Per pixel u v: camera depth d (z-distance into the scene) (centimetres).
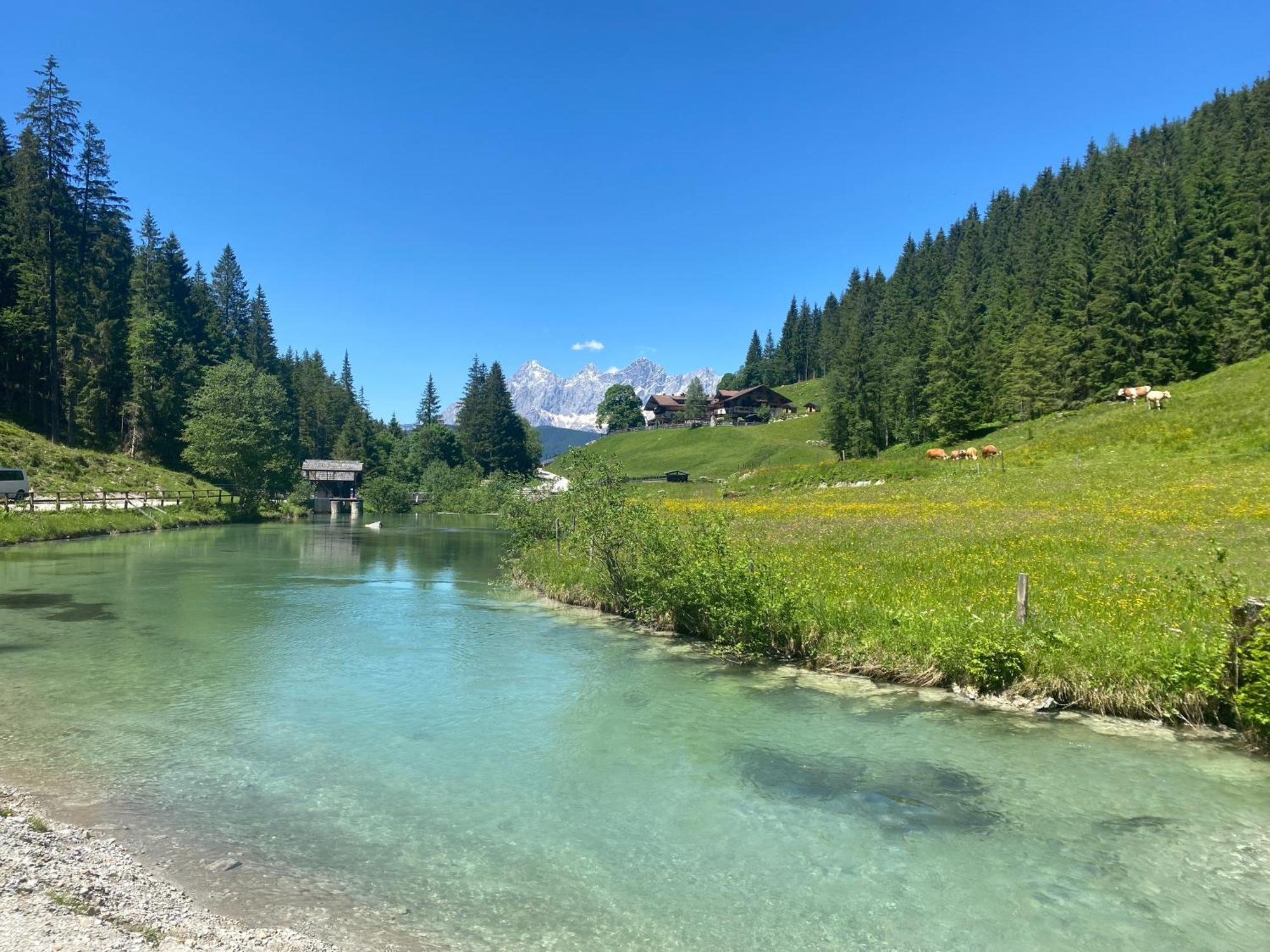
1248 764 916
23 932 475
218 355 10356
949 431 8544
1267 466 3406
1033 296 10950
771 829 750
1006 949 549
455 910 593
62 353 7481
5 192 7475
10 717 1066
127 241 9619
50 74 7244
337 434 13450
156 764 898
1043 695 1147
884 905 611
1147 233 8325
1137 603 1321
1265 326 6956
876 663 1317
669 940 557
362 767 903
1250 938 565
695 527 1883
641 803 809
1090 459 4741
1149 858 690
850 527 2919
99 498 5309
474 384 15262
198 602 2106
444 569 3084
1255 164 9056
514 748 978
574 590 2178
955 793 836
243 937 529
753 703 1184
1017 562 1864
